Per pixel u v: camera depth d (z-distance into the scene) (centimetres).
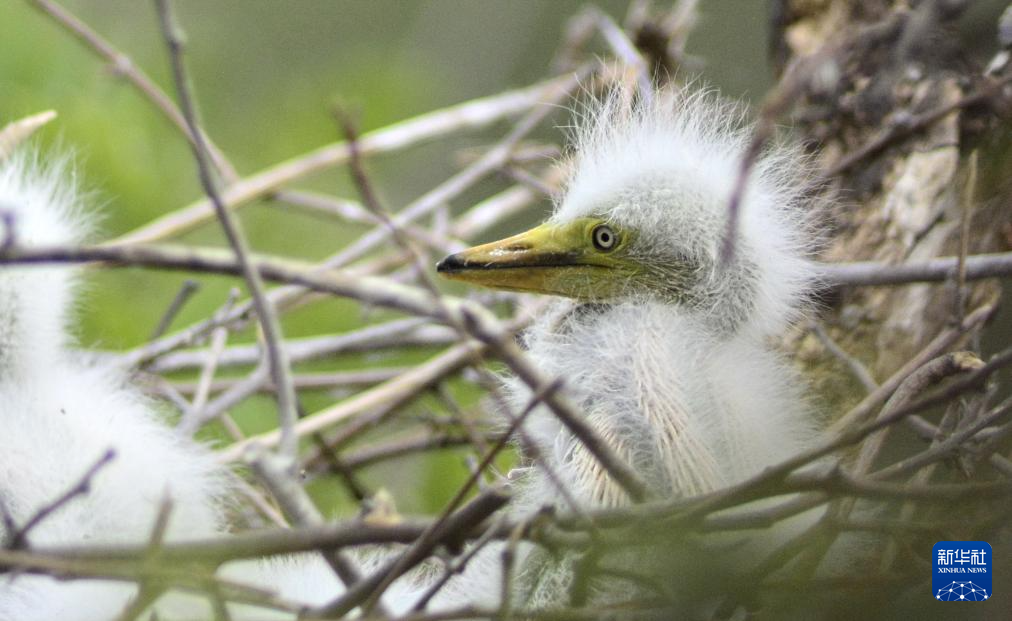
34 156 127
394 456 132
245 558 114
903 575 115
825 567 119
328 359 134
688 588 115
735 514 115
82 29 133
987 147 128
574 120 129
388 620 114
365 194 121
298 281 118
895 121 128
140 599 113
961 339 122
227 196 135
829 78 130
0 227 124
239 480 126
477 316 117
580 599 115
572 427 116
